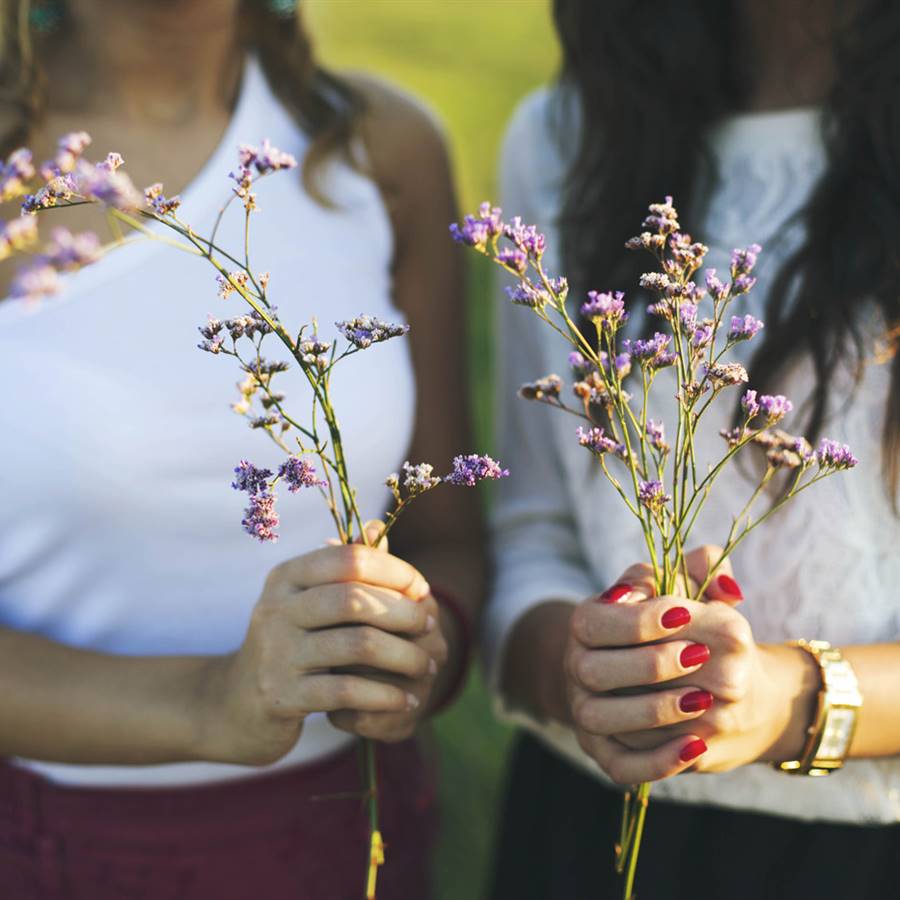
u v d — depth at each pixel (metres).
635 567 1.33
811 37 1.42
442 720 2.31
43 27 1.43
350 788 1.47
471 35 6.55
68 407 1.39
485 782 2.15
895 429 1.37
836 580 1.39
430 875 1.54
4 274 1.40
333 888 1.46
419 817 1.52
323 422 1.44
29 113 1.42
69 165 1.17
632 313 1.46
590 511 1.47
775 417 1.23
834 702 1.32
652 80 1.46
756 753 1.32
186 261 1.43
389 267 1.52
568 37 1.49
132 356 1.41
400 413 1.48
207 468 1.42
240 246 1.45
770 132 1.44
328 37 6.42
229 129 1.46
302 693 1.30
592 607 1.30
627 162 1.46
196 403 1.41
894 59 1.39
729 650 1.29
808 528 1.39
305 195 1.48
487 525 1.56
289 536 1.45
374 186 1.51
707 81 1.46
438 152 1.55
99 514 1.40
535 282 1.51
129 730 1.35
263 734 1.32
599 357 1.24
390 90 1.54
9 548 1.41
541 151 1.54
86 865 1.42
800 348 1.39
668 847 1.45
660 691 1.29
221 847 1.43
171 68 1.44
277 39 1.49
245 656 1.31
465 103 5.47
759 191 1.44
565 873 1.49
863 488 1.38
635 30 1.46
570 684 1.33
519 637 1.47
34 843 1.42
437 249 1.54
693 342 1.23
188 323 1.42
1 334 1.39
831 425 1.38
